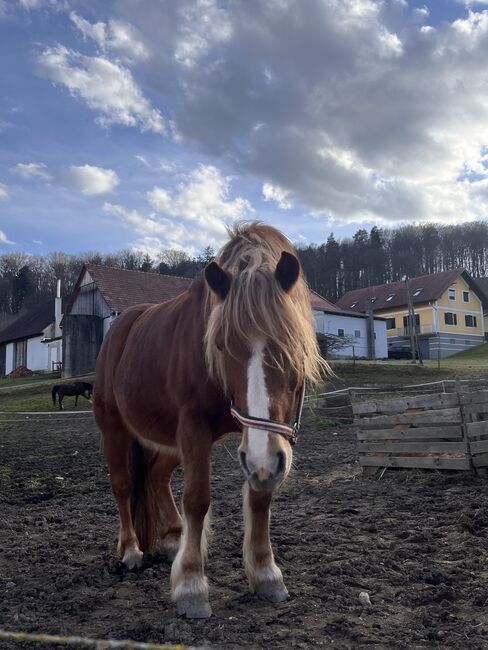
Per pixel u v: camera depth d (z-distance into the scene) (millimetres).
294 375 3074
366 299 57719
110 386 4645
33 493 7648
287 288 3143
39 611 3463
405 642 2936
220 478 8336
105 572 4203
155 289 38219
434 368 28234
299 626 3156
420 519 5426
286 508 6262
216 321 3088
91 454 11516
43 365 46094
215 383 3373
